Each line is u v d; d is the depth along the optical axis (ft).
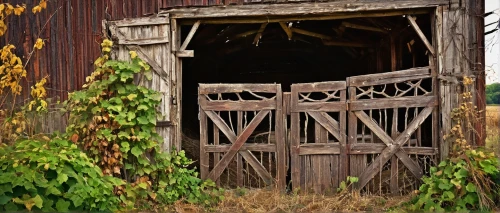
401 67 27.32
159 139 20.30
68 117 21.29
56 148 16.48
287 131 21.97
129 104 19.81
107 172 19.11
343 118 20.95
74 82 21.50
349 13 20.72
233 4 20.65
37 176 14.16
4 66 18.66
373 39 31.65
